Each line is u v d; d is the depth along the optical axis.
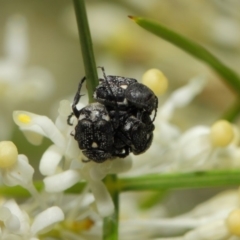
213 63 0.13
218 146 0.13
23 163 0.12
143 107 0.12
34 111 0.18
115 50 0.17
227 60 0.16
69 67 0.21
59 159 0.12
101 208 0.12
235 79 0.13
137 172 0.13
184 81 0.16
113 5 0.17
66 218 0.12
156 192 0.15
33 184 0.12
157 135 0.13
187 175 0.12
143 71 0.17
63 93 0.20
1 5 0.19
